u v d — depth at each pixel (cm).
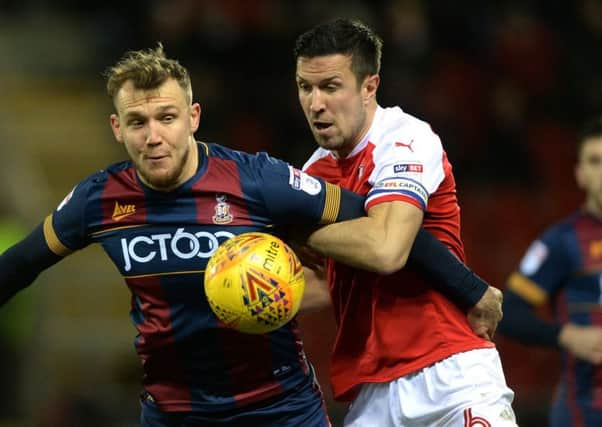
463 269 1644
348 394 1773
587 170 2300
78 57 5575
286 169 1580
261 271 1457
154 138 1498
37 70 5503
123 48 4766
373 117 1698
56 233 1614
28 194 4616
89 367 4172
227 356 1588
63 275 4544
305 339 3834
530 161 4609
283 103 4491
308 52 1634
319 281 1772
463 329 1678
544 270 2311
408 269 1664
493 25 4934
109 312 4500
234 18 4603
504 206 4478
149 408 1681
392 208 1575
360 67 1645
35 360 3909
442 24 4825
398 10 4650
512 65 4869
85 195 1597
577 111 4912
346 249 1559
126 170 1590
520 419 3384
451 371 1652
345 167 1714
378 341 1694
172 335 1588
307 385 1669
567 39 5031
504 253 4353
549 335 2253
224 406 1622
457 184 4503
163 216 1565
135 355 4203
